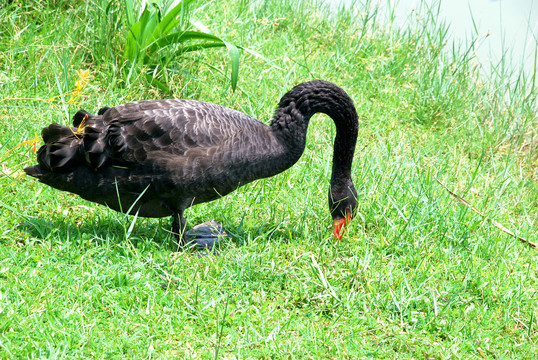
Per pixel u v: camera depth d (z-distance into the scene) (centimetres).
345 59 1068
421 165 822
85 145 521
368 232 659
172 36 803
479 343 504
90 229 579
